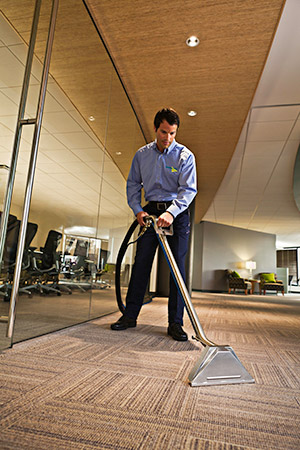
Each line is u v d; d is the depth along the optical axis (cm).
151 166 193
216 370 102
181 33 234
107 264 263
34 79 148
